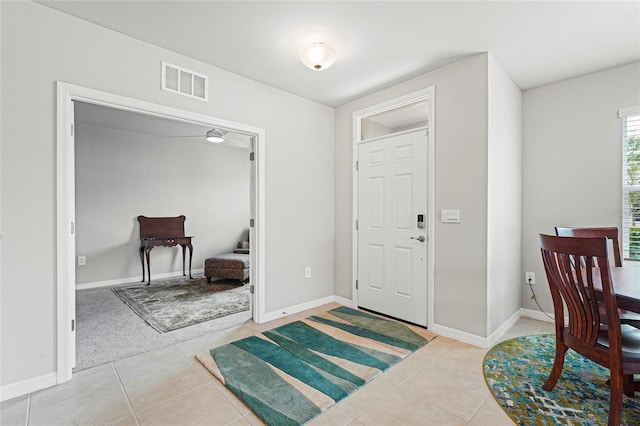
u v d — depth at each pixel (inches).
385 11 76.9
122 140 192.1
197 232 226.8
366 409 65.6
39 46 74.0
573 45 92.2
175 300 149.1
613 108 106.7
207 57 100.0
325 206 144.7
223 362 85.2
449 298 104.4
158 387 73.8
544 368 82.0
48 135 75.1
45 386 73.5
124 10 76.4
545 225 121.3
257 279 118.6
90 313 129.1
